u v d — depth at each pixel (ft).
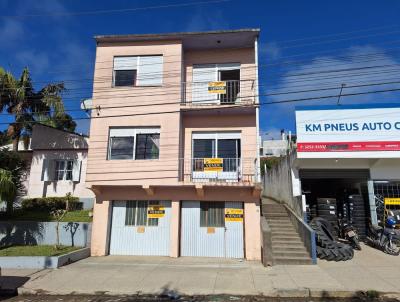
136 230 45.55
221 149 47.60
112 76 49.19
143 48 49.37
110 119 47.78
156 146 46.85
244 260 41.45
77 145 61.11
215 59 50.44
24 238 45.55
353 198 48.19
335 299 26.76
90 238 45.06
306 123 47.16
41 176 59.11
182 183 43.14
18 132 64.75
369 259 38.83
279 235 44.39
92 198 56.80
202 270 35.83
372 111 46.37
